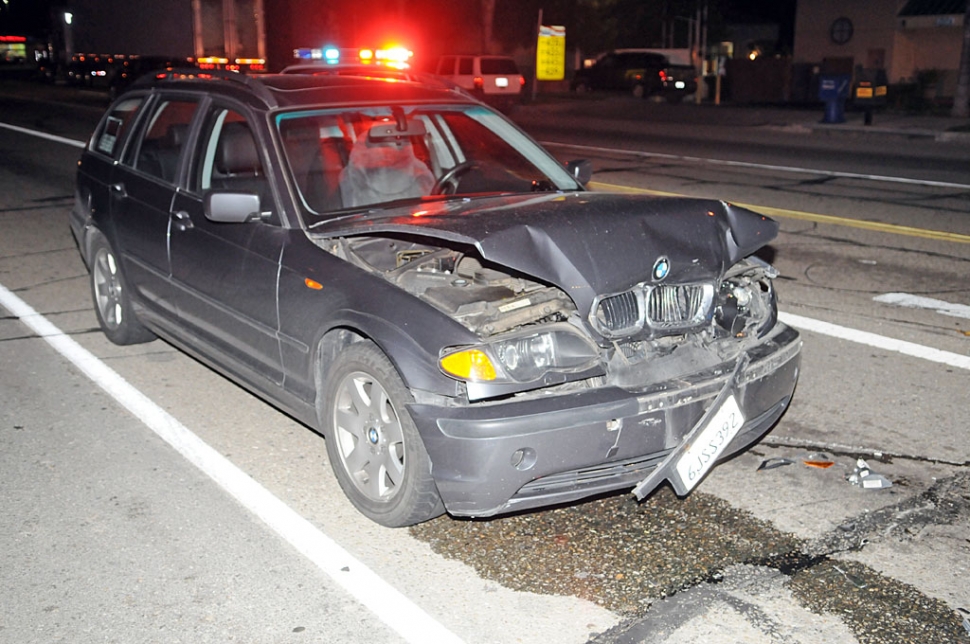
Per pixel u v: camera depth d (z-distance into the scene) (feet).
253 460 16.66
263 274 16.03
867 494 15.48
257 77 18.89
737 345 14.93
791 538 14.08
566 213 14.58
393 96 18.62
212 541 14.01
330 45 72.18
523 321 13.55
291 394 15.85
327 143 17.44
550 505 13.55
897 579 13.03
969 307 25.99
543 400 12.90
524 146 19.80
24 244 33.76
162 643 11.72
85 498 15.29
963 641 11.69
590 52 152.15
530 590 12.78
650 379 13.74
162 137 20.16
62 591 12.78
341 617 12.22
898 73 122.72
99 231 21.58
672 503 15.10
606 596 12.63
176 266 18.58
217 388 20.02
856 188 45.52
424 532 14.28
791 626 11.99
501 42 129.49
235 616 12.25
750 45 179.73
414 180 18.38
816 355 22.16
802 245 33.32
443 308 13.64
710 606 12.39
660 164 54.65
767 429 15.70
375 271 14.74
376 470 14.20
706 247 14.75
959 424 18.26
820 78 78.18
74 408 18.94
